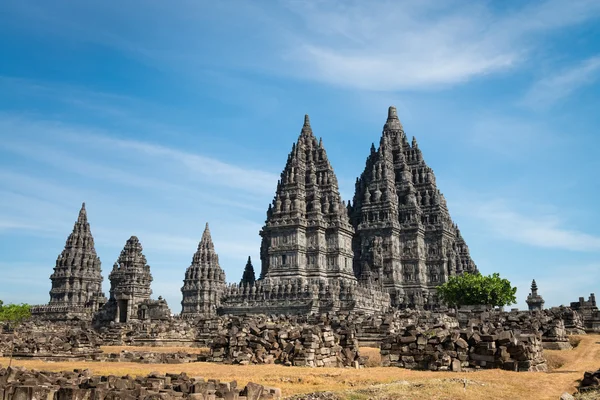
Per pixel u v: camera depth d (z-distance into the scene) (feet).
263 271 460.14
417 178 558.97
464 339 139.74
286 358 153.38
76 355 177.88
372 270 493.77
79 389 92.07
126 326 278.67
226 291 400.26
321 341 154.40
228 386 102.99
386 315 241.55
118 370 139.44
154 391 96.22
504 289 414.00
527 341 134.41
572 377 120.37
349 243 467.52
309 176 463.01
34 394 92.89
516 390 107.96
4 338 197.26
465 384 109.60
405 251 518.37
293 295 371.97
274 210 450.30
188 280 637.71
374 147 575.79
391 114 593.83
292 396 104.42
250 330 166.50
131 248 526.57
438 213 538.47
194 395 94.27
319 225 438.40
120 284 449.06
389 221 510.58
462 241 626.64
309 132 494.59
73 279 636.48
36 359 172.65
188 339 258.57
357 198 555.28
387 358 146.61
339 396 102.17
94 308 589.32
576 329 223.92
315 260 433.89
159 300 434.71
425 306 465.47
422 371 134.10
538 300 470.80
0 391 93.76
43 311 584.40
